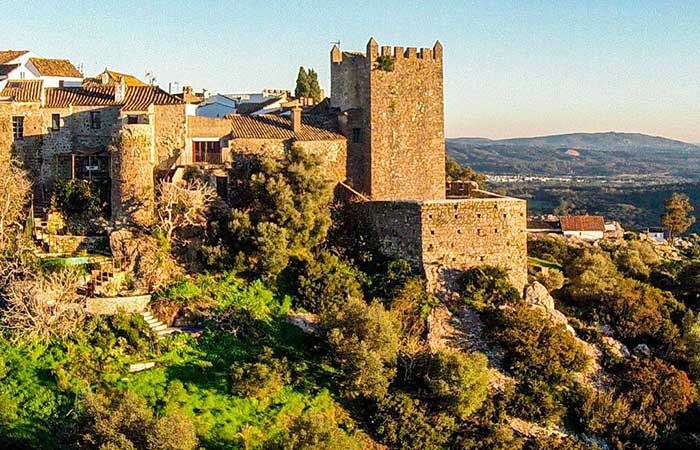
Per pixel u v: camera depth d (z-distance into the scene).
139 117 71.12
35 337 51.81
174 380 51.16
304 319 60.66
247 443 47.28
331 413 52.38
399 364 57.22
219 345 55.88
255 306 60.34
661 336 68.38
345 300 61.41
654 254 109.56
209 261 62.91
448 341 61.47
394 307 62.59
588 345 65.69
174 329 57.09
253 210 67.75
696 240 165.00
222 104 101.44
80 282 58.84
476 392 54.16
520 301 65.50
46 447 44.72
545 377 60.00
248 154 73.94
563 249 97.75
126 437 41.34
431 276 65.69
